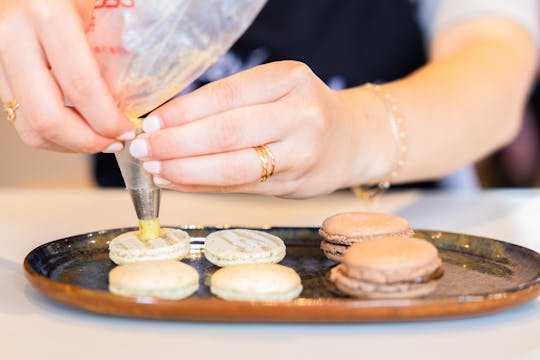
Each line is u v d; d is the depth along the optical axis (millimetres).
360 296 522
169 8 518
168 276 521
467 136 806
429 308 492
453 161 801
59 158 1407
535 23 954
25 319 509
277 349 474
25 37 530
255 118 562
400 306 490
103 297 495
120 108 551
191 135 549
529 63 916
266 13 992
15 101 561
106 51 529
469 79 834
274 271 529
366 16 1005
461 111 800
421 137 754
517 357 468
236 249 583
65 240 597
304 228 641
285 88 575
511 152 1323
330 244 601
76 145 550
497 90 845
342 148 630
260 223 772
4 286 564
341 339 486
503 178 1339
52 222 774
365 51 1016
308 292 535
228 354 468
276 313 488
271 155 573
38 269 561
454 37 934
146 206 585
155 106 561
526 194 894
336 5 994
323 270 577
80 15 539
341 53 1002
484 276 564
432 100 783
